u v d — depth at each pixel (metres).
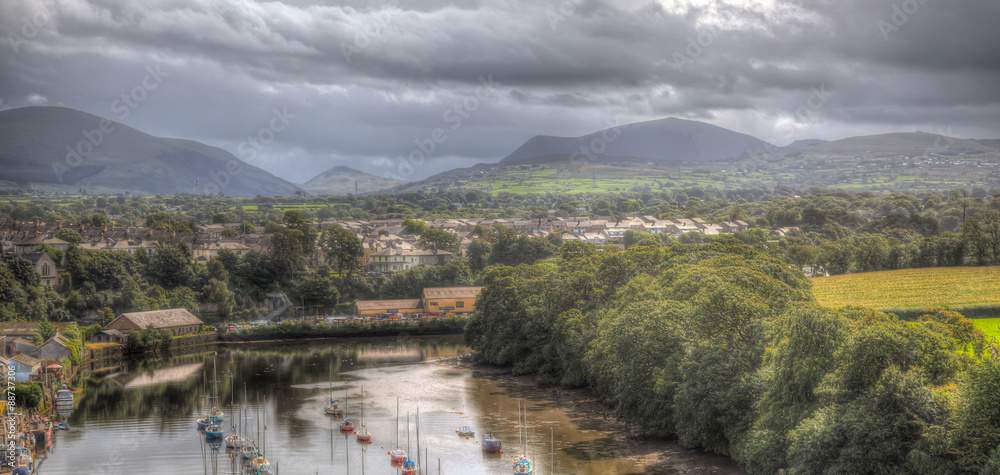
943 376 72.88
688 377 96.56
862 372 72.12
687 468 97.06
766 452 80.00
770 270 136.38
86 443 117.31
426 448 113.00
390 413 136.25
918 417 67.00
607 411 131.00
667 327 107.19
